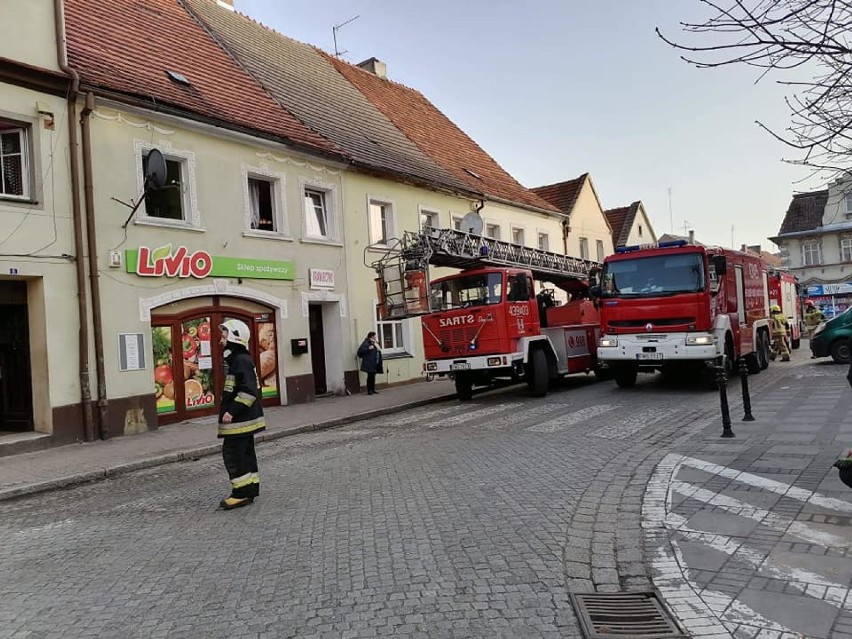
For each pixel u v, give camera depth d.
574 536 5.12
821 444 7.68
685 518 5.40
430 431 10.95
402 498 6.54
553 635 3.57
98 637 3.87
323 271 16.95
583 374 20.47
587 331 17.11
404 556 4.87
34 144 11.12
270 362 15.55
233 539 5.60
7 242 10.64
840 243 48.50
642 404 12.38
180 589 4.54
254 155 15.33
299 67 22.72
